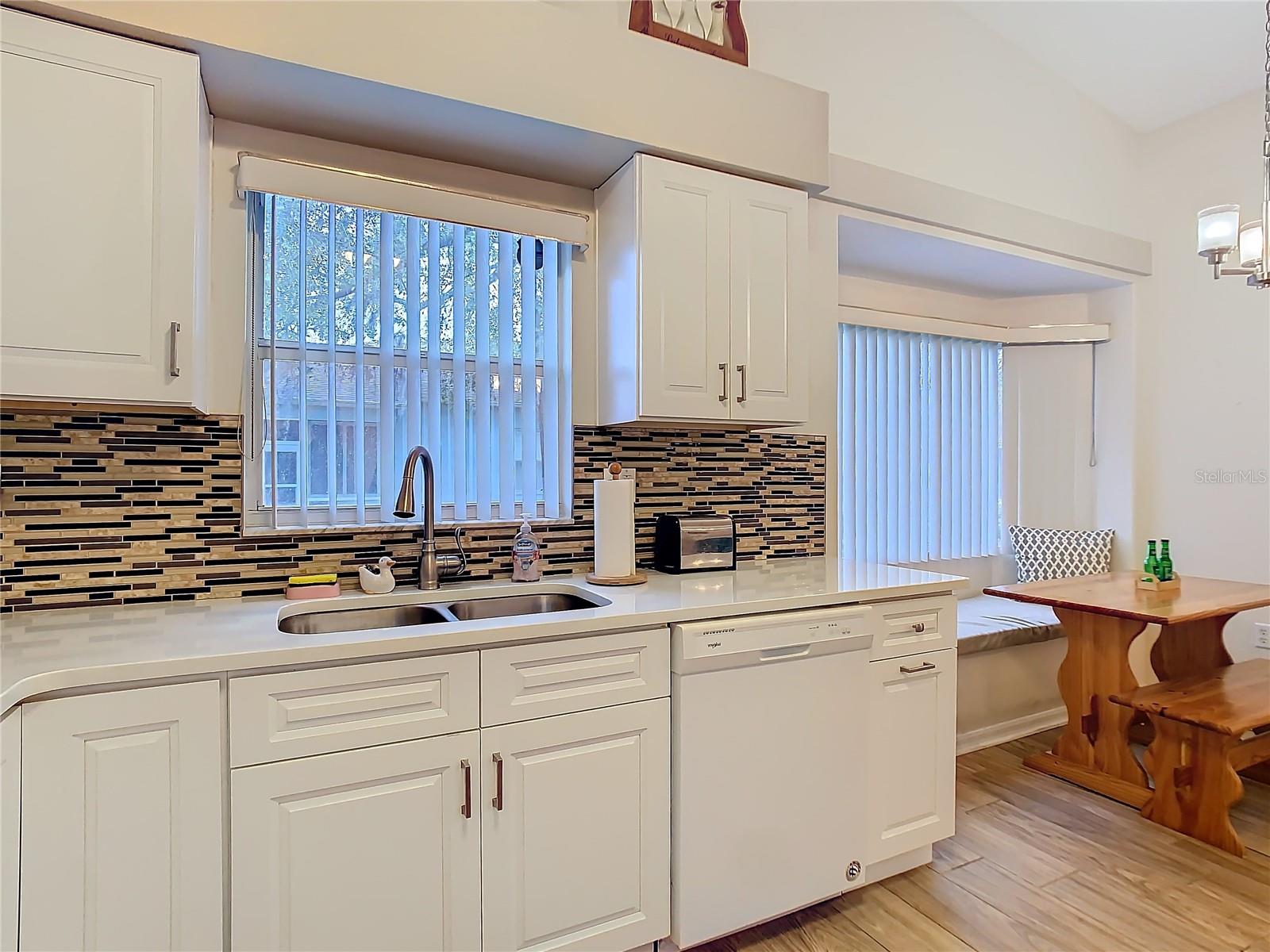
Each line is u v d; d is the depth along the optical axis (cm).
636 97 200
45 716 113
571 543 229
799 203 232
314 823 132
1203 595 279
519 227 214
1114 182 377
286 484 191
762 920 177
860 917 191
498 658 148
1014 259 336
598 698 159
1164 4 310
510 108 181
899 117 306
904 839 204
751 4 269
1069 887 205
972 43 329
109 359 143
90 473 168
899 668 203
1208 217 221
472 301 217
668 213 208
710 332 215
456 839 144
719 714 171
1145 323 385
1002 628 318
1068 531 396
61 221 139
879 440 365
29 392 136
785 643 178
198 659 123
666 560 233
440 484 211
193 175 151
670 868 168
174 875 123
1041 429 407
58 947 114
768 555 264
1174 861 220
